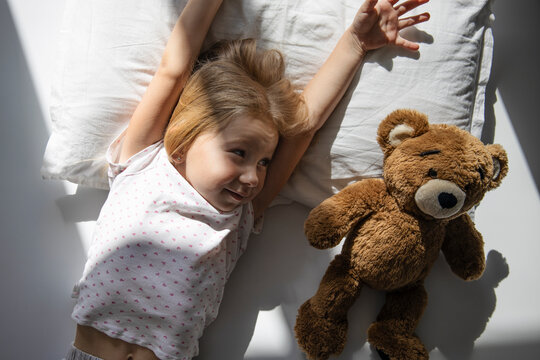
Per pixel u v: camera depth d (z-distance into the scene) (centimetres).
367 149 88
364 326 90
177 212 80
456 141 71
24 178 91
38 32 94
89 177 89
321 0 88
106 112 87
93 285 80
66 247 90
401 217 78
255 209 89
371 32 85
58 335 88
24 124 92
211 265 81
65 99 87
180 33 82
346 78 85
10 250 89
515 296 94
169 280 79
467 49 90
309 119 83
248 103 77
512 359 92
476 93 95
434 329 92
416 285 88
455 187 69
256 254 92
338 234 78
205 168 78
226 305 90
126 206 80
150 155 83
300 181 91
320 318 84
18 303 88
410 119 75
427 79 88
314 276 92
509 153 99
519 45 103
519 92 101
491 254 96
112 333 81
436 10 89
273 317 90
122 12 86
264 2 87
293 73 89
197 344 84
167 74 81
